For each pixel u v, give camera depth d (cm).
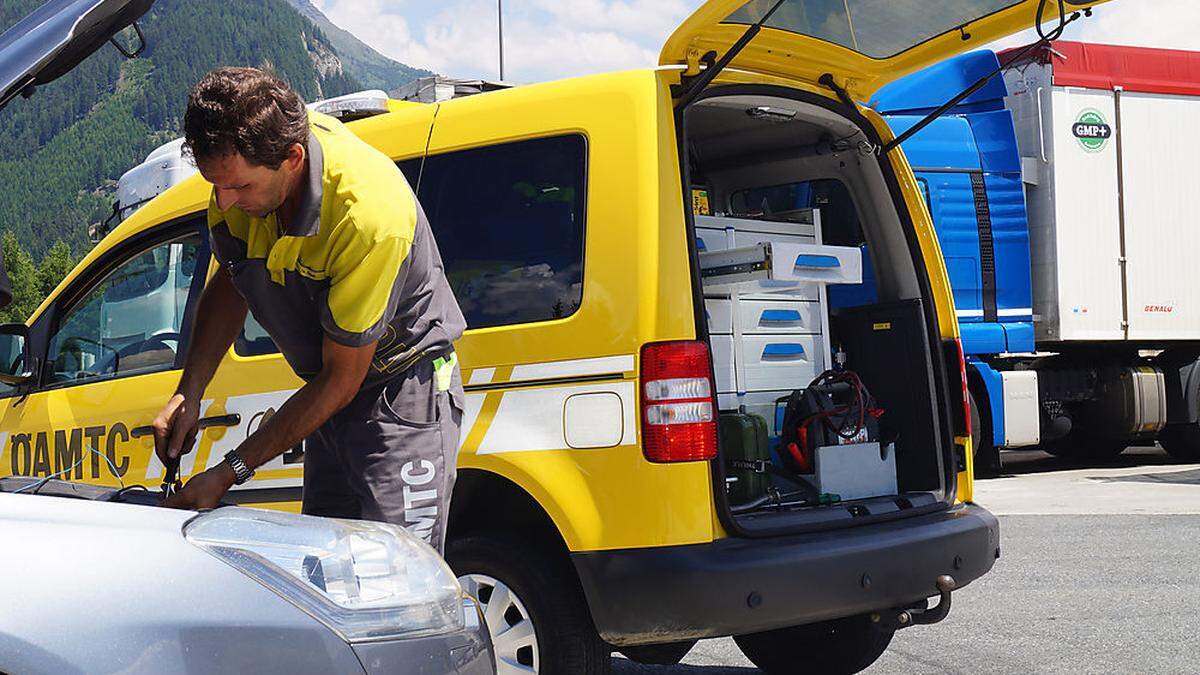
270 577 238
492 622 429
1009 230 1252
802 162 543
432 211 465
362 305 319
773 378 512
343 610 242
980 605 681
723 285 492
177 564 232
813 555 416
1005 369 1305
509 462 422
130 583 226
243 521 248
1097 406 1397
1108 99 1345
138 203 1066
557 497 412
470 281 449
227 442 491
